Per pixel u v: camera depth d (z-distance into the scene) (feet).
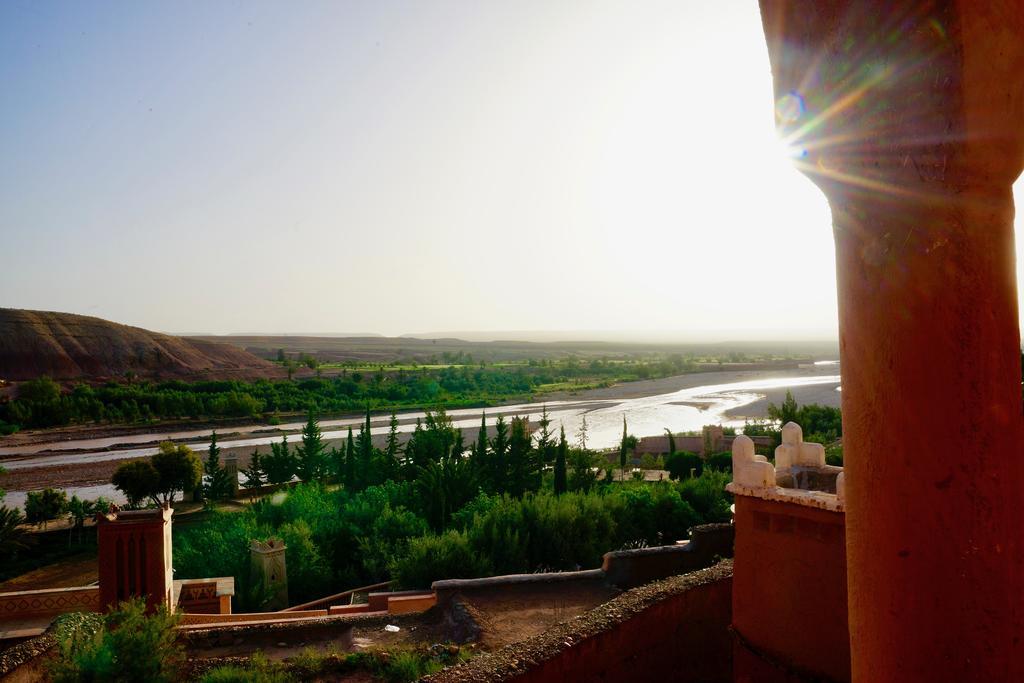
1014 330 6.98
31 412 274.77
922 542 6.63
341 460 137.39
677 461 141.90
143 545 46.52
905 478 6.73
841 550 19.49
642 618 23.94
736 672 22.40
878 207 6.99
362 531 80.02
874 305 7.00
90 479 174.50
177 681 32.48
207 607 53.57
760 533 21.72
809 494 20.52
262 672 32.22
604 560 46.39
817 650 19.97
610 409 337.93
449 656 34.68
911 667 6.69
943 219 6.70
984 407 6.60
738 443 22.38
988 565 6.51
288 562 70.95
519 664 19.89
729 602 27.55
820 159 7.51
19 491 161.07
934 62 6.66
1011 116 6.82
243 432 258.57
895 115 6.88
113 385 369.09
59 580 91.61
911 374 6.72
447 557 56.75
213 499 134.21
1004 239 6.92
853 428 7.22
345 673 33.45
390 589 64.23
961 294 6.66
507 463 111.14
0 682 25.91
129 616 33.35
